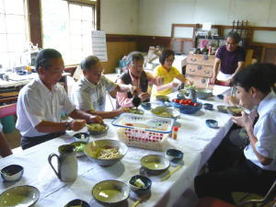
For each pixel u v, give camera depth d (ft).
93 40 18.48
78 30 18.15
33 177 3.65
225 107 7.47
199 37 19.66
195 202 4.99
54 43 16.48
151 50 21.13
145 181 3.50
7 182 3.51
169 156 4.25
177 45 21.66
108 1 19.75
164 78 9.78
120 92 7.83
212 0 19.51
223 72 12.41
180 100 7.23
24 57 13.55
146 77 8.82
